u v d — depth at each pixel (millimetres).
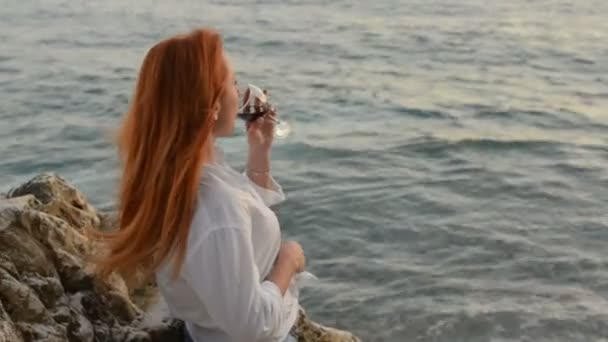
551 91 15875
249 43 21625
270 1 29719
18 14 26125
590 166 10633
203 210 2744
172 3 28906
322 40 22016
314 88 16141
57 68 18062
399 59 19422
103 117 13719
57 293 3625
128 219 2922
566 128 12875
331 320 6617
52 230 3830
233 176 2934
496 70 18125
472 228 8383
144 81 2812
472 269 7461
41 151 11562
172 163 2756
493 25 24281
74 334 3547
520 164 10750
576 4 27953
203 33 2830
